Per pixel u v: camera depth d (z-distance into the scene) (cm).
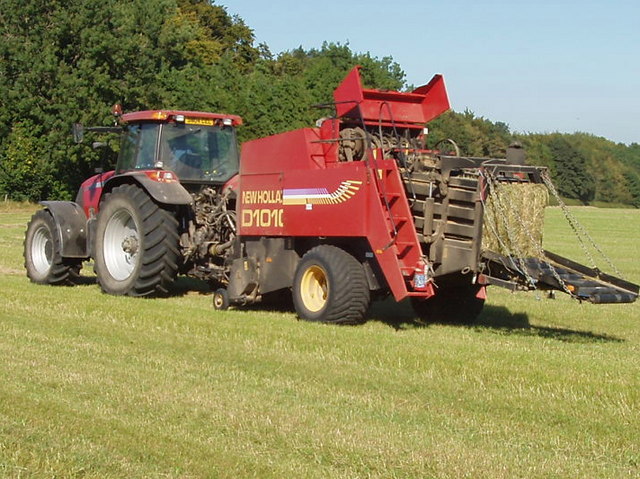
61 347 873
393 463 543
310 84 5078
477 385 747
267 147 1176
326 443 577
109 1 4359
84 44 4303
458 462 545
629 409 679
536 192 1038
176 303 1232
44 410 643
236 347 891
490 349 903
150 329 986
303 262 1099
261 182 1179
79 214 1423
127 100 4375
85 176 4478
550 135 8856
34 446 565
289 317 1127
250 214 1194
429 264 1004
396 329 1056
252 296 1186
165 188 1254
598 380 761
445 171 1027
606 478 526
